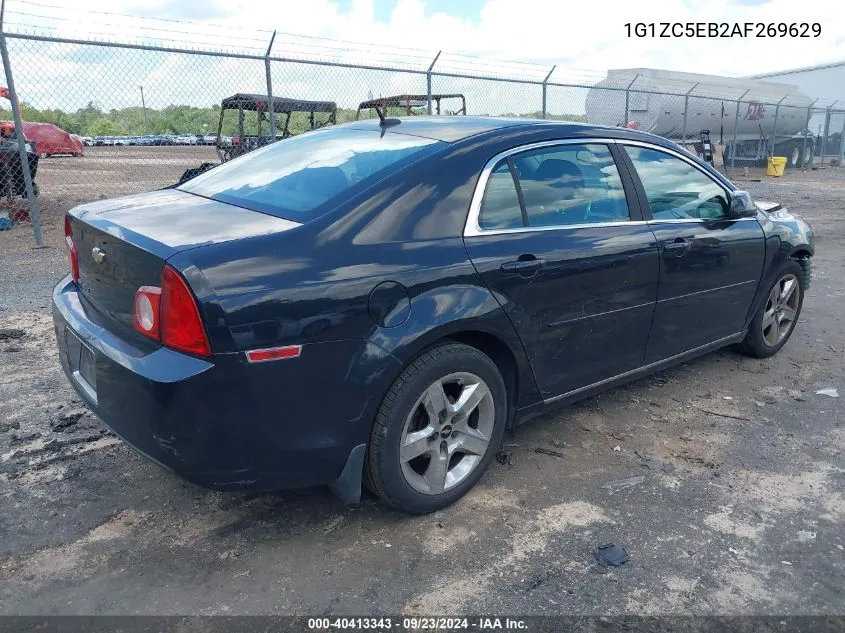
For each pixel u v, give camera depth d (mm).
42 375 4422
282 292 2393
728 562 2713
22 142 8477
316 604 2445
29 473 3252
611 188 3605
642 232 3639
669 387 4516
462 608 2439
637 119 21438
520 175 3211
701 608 2459
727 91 23484
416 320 2691
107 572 2592
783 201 16391
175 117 10492
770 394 4426
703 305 4121
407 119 3613
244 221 2709
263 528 2891
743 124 25000
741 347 5004
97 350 2586
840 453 3635
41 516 2924
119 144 10594
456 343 2904
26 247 8930
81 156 11148
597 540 2844
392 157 3027
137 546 2752
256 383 2373
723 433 3854
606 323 3502
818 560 2732
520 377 3197
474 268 2887
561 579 2600
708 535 2887
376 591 2518
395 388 2717
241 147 11867
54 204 12359
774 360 5070
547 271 3139
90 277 2850
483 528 2916
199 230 2588
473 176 3012
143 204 3115
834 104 31359
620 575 2625
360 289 2557
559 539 2846
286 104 11727
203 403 2320
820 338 5613
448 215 2887
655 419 4023
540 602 2475
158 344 2408
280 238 2504
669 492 3225
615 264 3441
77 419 3811
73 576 2564
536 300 3123
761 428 3924
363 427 2648
